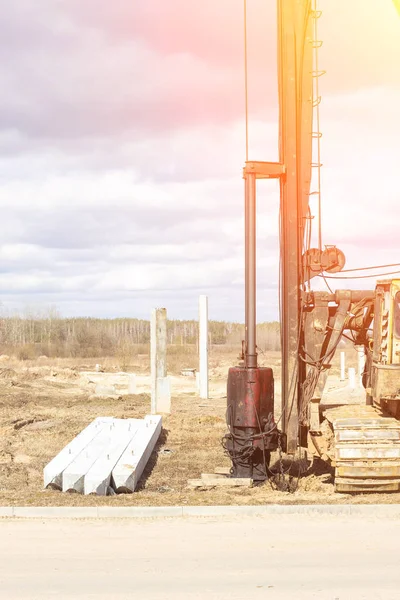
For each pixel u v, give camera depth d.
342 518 10.69
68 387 33.06
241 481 13.06
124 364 46.06
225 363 50.12
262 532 9.84
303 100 13.51
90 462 13.56
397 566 8.16
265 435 13.07
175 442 18.17
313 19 13.48
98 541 9.46
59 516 10.95
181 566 8.26
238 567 8.18
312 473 14.09
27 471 14.73
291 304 13.39
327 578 7.71
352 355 54.72
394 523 10.33
